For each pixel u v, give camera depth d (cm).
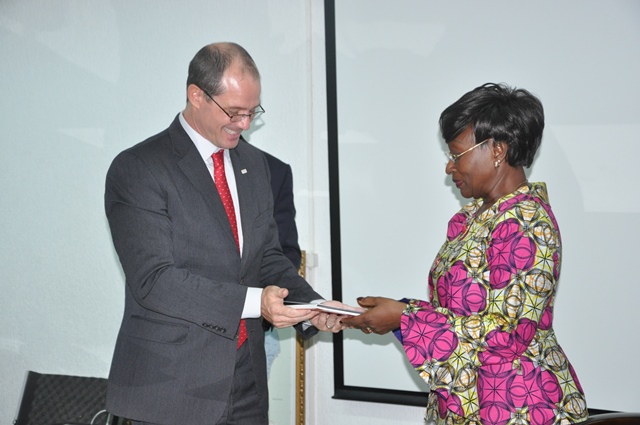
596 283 271
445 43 290
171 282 181
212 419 186
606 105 267
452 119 184
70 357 354
